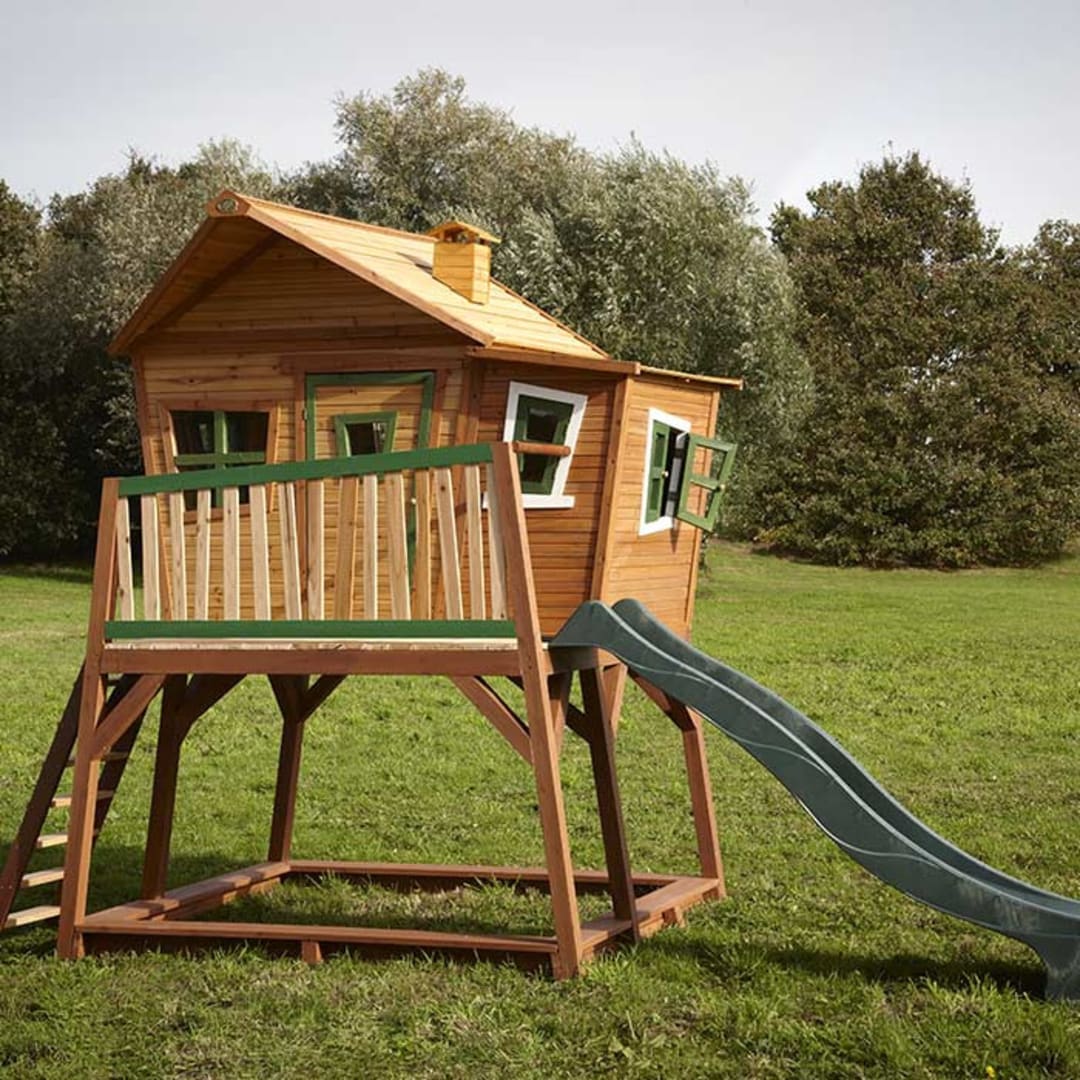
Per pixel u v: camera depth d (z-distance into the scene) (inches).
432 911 372.5
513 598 303.6
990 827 474.3
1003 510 1802.4
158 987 305.3
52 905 384.5
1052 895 302.8
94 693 335.3
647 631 331.0
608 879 362.0
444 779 557.9
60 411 1533.0
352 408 351.6
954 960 315.0
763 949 322.7
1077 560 1855.3
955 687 804.0
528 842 459.2
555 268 1192.8
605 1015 279.0
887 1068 252.8
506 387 340.8
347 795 530.9
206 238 345.1
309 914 371.2
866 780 327.6
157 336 371.9
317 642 323.3
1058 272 2022.6
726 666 331.9
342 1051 266.5
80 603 1261.1
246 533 363.9
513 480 304.5
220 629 327.3
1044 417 1839.3
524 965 306.8
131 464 1557.6
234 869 425.7
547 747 300.8
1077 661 914.7
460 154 1456.7
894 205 1993.1
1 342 1482.5
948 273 1913.1
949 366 1879.9
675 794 528.1
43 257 1558.8
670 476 375.9
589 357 370.6
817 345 1849.2
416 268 384.5
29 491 1517.0
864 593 1465.3
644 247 1194.0
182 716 366.9
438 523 313.0
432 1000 289.3
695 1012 281.4
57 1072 260.7
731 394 1293.1
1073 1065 251.4
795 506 1820.9
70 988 306.3
